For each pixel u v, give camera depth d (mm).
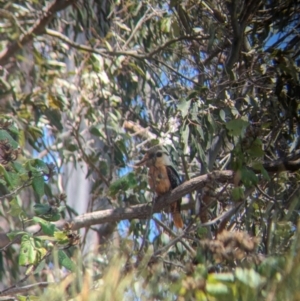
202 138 9828
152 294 4688
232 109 10102
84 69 13617
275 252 5176
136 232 10742
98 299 4484
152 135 14305
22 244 7742
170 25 12906
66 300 4816
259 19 11531
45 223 8023
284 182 9891
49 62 13156
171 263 7129
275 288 4309
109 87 13734
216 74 11766
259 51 10938
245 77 10648
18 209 8250
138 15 14031
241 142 8852
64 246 8258
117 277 4543
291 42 11422
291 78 10422
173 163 10586
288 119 10656
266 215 7785
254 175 8781
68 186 16531
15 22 12211
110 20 14211
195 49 12367
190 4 12320
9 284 11250
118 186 9742
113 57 13078
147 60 13688
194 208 11180
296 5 11430
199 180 9711
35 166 8508
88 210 13750
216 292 4492
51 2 13695
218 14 12055
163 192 10281
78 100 14227
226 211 9867
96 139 14906
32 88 13164
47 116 12914
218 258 5336
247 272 4527
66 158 12922
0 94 12516
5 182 8469
